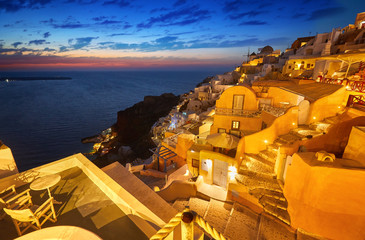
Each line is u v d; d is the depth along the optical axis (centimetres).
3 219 384
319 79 1839
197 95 5444
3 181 450
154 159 2338
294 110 1270
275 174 1015
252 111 1529
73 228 220
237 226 884
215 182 1345
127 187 451
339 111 1263
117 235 344
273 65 4241
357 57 1420
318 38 3462
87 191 459
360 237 587
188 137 1995
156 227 354
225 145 1279
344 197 582
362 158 718
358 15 3306
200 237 228
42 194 450
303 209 677
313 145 1023
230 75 5578
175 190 1272
